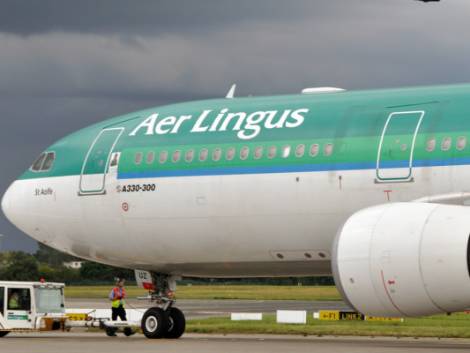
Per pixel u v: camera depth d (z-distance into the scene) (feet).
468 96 147.74
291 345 157.17
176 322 180.96
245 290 620.49
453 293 131.75
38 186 181.98
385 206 139.64
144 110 179.22
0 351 146.10
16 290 191.93
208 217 163.94
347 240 138.62
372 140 149.69
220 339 178.70
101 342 167.84
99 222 175.63
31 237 186.91
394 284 134.62
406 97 152.15
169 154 168.04
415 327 213.46
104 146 176.24
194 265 173.06
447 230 131.85
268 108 163.53
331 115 155.94
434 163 144.05
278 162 156.76
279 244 160.04
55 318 193.57
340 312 248.52
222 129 164.66
